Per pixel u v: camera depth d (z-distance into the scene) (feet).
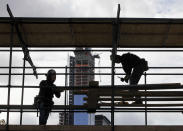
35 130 32.14
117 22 34.65
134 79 39.09
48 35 38.78
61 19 34.86
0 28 37.29
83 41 40.47
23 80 39.11
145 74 39.14
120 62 38.91
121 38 39.24
